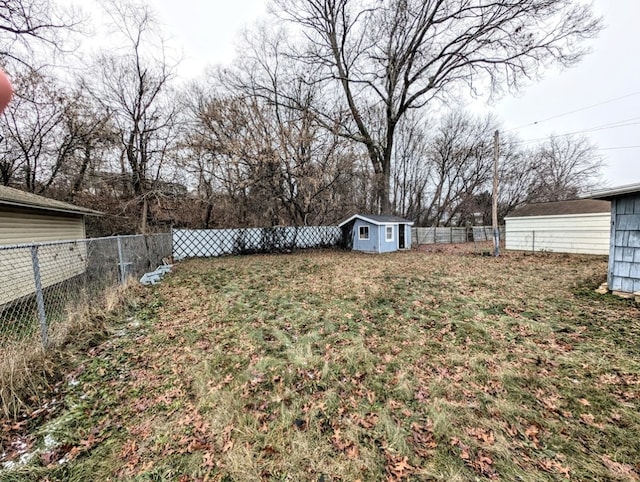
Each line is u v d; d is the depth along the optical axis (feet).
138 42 38.73
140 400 7.82
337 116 48.75
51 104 33.01
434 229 65.16
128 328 12.71
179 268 29.43
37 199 21.21
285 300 17.01
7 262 16.69
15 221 18.01
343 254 42.45
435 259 34.53
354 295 17.71
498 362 9.52
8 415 6.93
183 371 9.27
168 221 47.06
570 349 10.24
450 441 6.28
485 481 5.32
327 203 53.93
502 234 76.28
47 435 6.47
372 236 44.96
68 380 8.54
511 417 6.95
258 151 42.01
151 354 10.39
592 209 36.58
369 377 8.83
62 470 5.64
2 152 32.55
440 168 78.28
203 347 10.95
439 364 9.50
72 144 36.11
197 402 7.75
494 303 15.52
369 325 12.92
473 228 70.85
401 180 78.28
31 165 34.86
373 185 57.16
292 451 6.12
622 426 6.55
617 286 16.56
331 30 47.55
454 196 80.18
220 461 5.88
